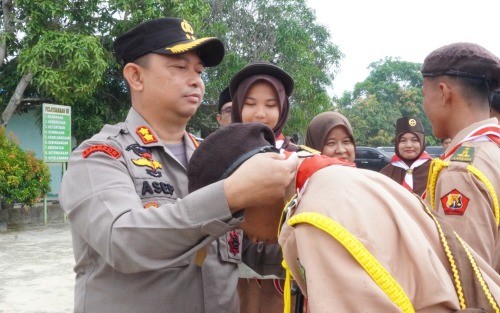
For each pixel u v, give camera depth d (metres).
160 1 9.43
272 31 12.31
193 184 1.28
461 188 1.68
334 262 0.95
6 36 8.95
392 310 0.91
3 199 7.63
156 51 1.68
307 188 1.08
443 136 1.94
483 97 1.84
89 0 9.32
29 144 11.08
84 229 1.40
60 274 5.27
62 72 8.77
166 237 1.25
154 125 1.76
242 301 2.00
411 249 0.98
